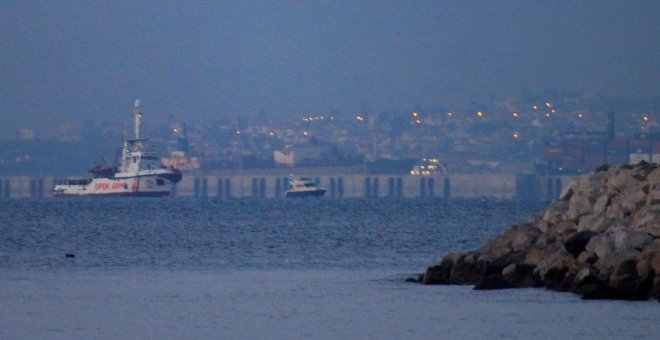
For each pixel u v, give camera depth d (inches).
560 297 7386.8
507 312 6934.1
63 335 6387.8
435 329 6481.3
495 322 6638.8
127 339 6235.2
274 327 6628.9
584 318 6638.8
